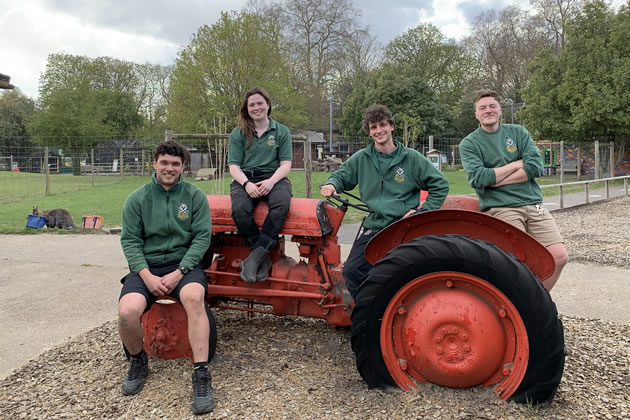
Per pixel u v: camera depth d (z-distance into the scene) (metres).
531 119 22.23
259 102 3.28
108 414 2.48
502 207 3.22
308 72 41.94
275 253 3.38
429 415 2.32
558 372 2.31
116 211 11.71
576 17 20.97
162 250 2.93
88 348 3.36
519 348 2.36
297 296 3.16
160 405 2.56
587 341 3.27
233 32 22.94
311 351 3.18
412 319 2.49
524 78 43.88
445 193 3.03
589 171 21.72
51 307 4.38
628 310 4.02
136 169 30.56
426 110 33.88
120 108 42.25
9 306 4.41
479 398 2.42
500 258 2.32
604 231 7.98
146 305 2.75
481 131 3.33
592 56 20.06
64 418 2.45
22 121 47.00
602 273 5.22
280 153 3.37
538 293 2.28
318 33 42.00
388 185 3.09
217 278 3.39
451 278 2.44
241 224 3.12
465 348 2.40
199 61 23.30
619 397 2.49
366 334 2.53
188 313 2.67
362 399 2.51
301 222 3.14
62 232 8.60
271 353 3.14
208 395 2.52
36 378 2.92
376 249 2.72
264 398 2.57
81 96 33.72
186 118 23.97
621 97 19.14
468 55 45.97
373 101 34.56
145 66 46.44
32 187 19.86
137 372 2.74
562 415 2.31
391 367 2.54
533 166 3.13
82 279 5.36
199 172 23.75
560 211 10.90
